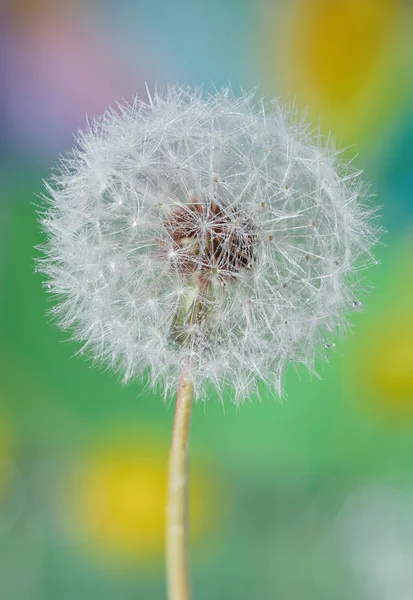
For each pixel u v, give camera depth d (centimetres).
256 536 37
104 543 37
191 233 23
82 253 23
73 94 42
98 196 23
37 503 38
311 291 23
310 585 35
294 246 23
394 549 37
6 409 38
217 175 23
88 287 23
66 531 37
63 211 23
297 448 38
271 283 23
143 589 35
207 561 36
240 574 36
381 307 37
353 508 37
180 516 22
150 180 23
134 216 23
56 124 42
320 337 23
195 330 22
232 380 23
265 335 23
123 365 23
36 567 35
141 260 23
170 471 22
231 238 23
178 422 22
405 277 37
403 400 37
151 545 37
